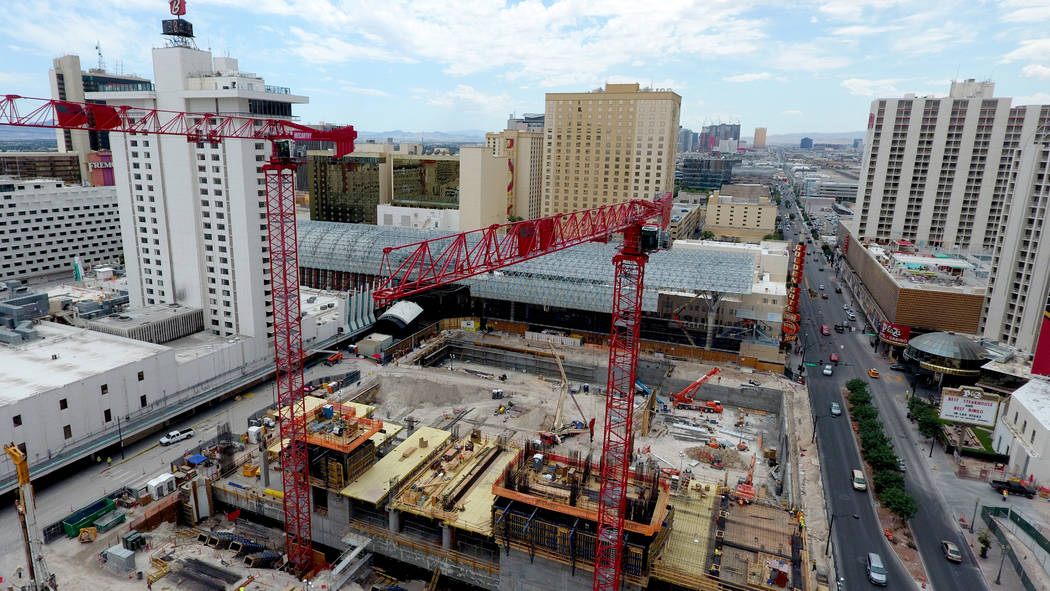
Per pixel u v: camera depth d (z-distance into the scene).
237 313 136.38
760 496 102.38
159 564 82.56
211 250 135.50
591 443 112.00
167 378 114.44
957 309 160.62
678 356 162.38
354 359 157.50
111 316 131.62
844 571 86.19
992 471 112.94
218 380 126.75
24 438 90.88
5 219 195.75
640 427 130.25
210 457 104.75
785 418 128.75
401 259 182.88
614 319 78.75
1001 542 92.31
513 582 80.62
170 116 128.62
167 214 137.50
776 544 81.88
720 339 164.88
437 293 183.12
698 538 83.00
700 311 171.38
